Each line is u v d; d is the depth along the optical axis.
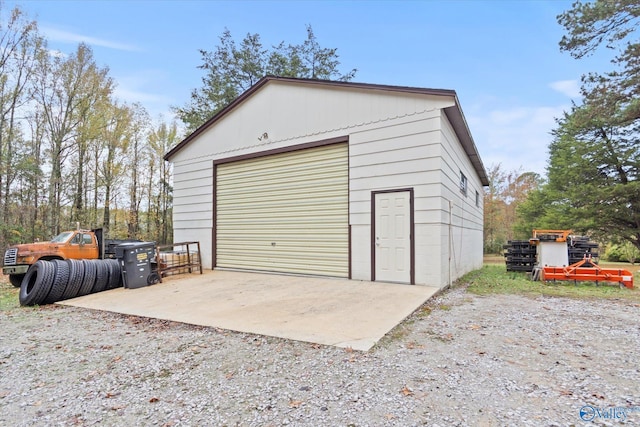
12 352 3.61
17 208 15.40
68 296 6.39
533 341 3.49
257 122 8.71
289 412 2.21
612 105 11.77
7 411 2.37
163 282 7.63
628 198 14.62
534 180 24.25
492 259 19.41
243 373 2.87
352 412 2.18
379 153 6.80
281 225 8.23
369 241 6.85
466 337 3.65
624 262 17.06
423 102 6.36
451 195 7.07
